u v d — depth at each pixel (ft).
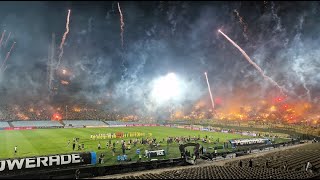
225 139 226.38
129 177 85.61
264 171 91.15
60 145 183.62
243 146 187.11
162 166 122.31
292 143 201.98
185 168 113.70
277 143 195.11
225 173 86.79
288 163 110.63
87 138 224.33
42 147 174.29
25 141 201.26
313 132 236.02
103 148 175.63
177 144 195.31
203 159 142.20
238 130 288.30
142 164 117.08
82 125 360.07
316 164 108.37
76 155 113.50
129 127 352.69
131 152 163.32
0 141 200.44
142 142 196.34
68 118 410.31
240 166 109.81
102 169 106.52
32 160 104.37
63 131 284.41
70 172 102.42
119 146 184.14
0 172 97.91
